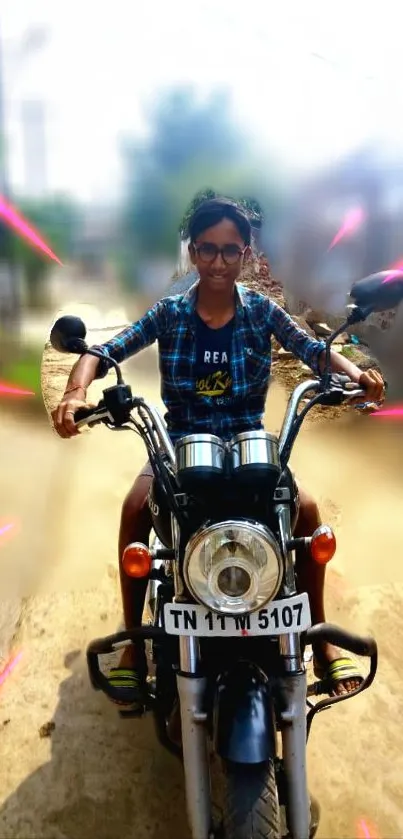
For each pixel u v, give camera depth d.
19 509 3.89
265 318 2.25
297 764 1.70
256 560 1.51
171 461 1.83
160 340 2.23
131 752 2.36
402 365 4.57
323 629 1.83
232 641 1.76
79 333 1.94
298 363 5.03
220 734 1.59
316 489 4.00
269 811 1.54
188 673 1.70
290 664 1.71
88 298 5.48
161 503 1.93
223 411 2.24
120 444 4.75
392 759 2.30
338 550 3.44
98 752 2.36
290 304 4.25
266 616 1.64
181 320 2.19
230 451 1.67
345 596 3.09
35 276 5.50
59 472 4.32
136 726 2.46
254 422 2.28
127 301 5.38
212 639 1.77
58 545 3.54
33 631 2.93
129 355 2.22
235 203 2.11
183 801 2.17
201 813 1.69
